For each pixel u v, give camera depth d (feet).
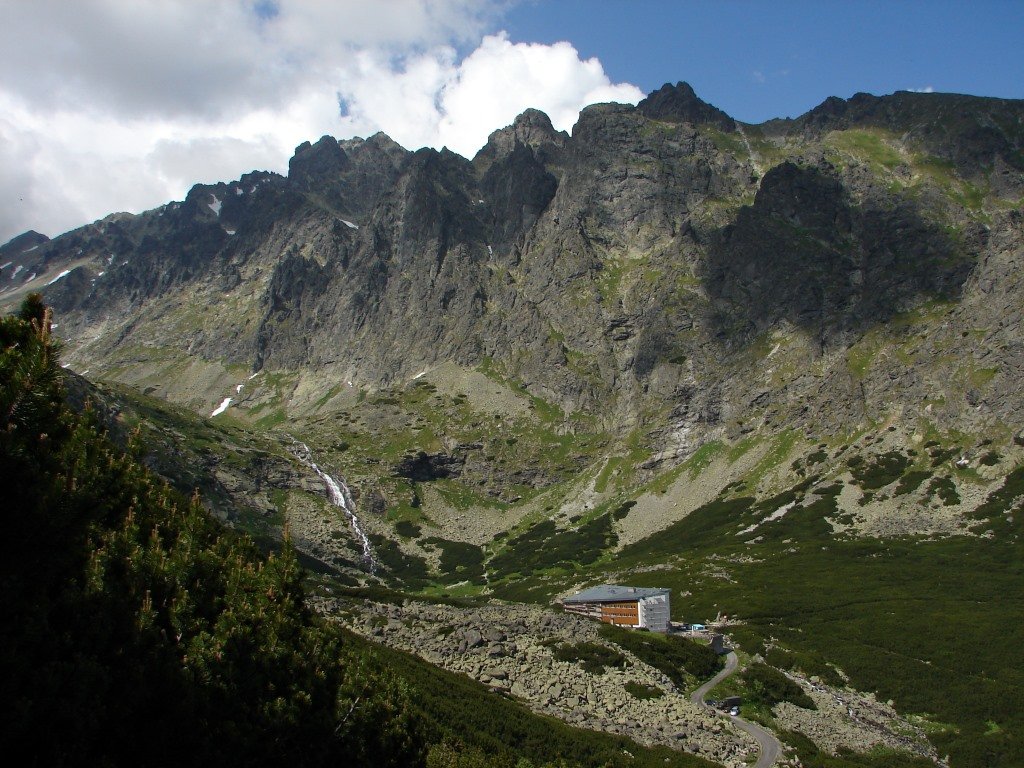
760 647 337.93
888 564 473.26
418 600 296.30
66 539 60.75
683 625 370.12
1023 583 414.82
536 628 271.28
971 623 364.38
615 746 188.34
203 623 84.58
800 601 423.23
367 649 114.73
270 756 81.87
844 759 232.94
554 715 208.13
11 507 56.18
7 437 55.98
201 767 73.36
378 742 96.27
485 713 180.55
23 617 59.36
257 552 115.96
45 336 60.64
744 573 497.87
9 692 55.88
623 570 580.30
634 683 240.12
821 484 645.51
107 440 86.63
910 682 309.42
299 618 104.47
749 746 219.00
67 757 58.90
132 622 72.13
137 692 67.51
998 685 300.20
